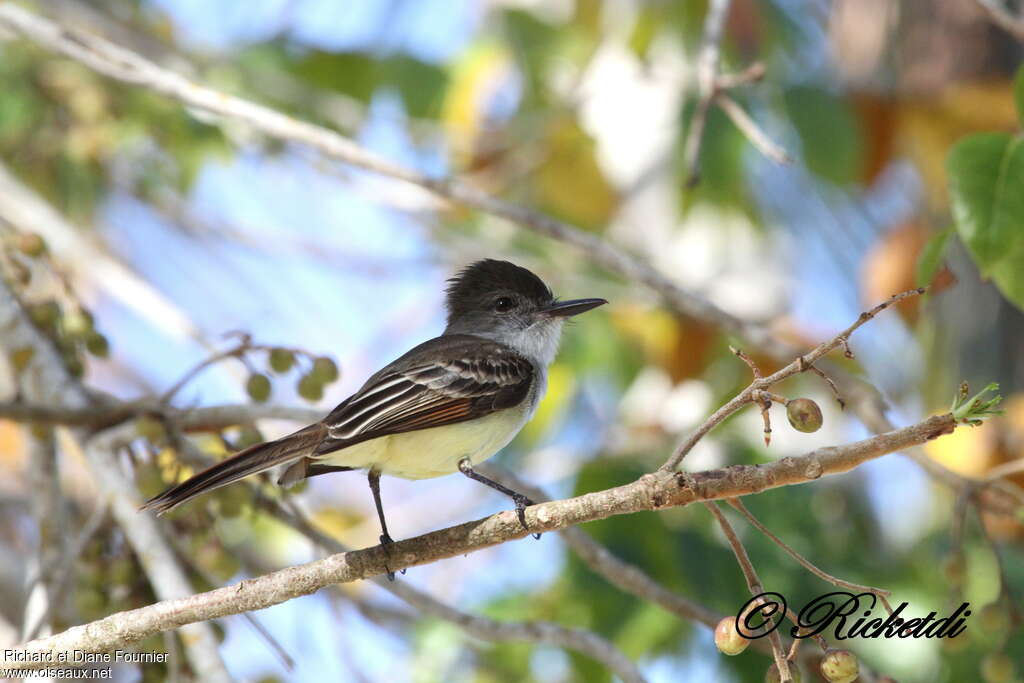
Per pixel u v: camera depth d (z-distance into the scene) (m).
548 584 11.64
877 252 12.72
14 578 12.56
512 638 8.45
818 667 7.87
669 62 14.04
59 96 13.26
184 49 14.28
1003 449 9.89
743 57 11.85
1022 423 9.94
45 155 13.60
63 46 10.15
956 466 9.94
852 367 12.66
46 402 8.96
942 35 12.09
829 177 11.23
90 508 11.89
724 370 13.10
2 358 9.61
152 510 7.67
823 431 13.43
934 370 12.02
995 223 7.44
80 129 13.21
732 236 14.66
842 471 5.80
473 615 8.52
